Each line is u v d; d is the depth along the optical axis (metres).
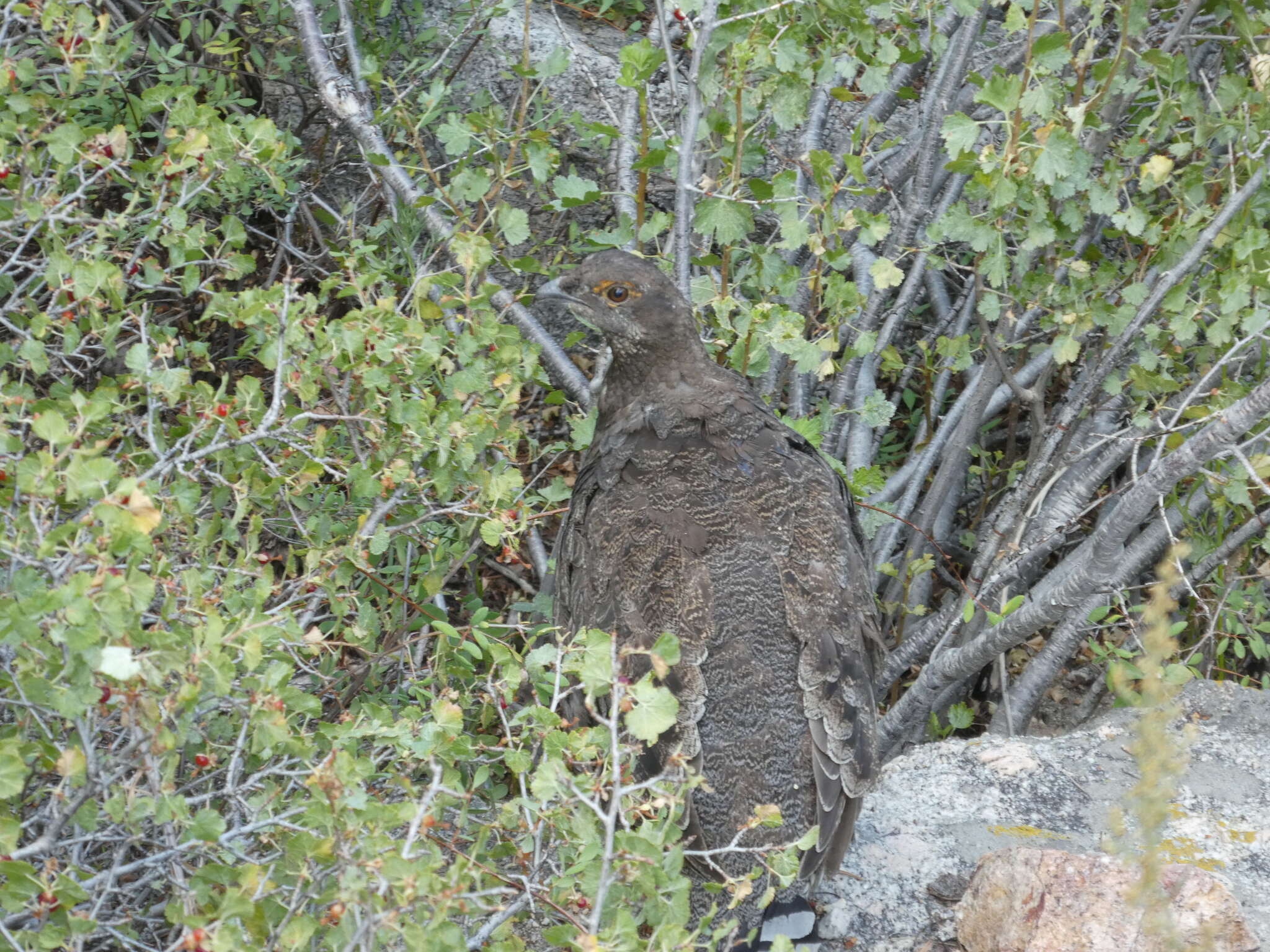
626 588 8.35
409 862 5.71
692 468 8.94
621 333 9.61
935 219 11.80
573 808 6.54
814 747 7.96
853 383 11.27
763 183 9.52
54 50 9.27
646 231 10.00
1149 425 10.12
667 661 6.76
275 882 6.43
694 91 9.44
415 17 12.94
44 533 6.11
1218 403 10.00
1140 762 6.16
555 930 6.14
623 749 6.66
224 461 8.20
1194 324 10.10
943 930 8.12
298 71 12.94
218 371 12.08
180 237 8.25
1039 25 11.27
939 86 10.66
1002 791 9.46
